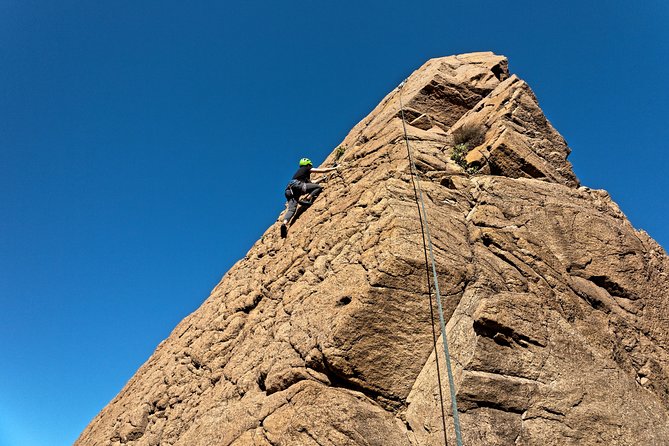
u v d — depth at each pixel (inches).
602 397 362.0
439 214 456.1
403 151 526.6
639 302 463.5
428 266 393.4
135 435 525.0
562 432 339.0
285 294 479.2
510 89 610.9
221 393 454.6
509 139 547.8
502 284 412.2
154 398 545.3
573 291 437.4
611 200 573.3
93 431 631.8
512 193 500.7
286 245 558.9
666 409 393.4
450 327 373.7
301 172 602.9
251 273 598.2
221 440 383.9
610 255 479.5
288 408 355.6
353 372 354.6
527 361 363.3
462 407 335.0
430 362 359.6
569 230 486.0
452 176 521.7
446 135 603.5
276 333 442.0
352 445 317.4
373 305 371.9
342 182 566.3
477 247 440.8
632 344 429.1
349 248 445.4
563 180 567.2
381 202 458.6
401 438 330.6
